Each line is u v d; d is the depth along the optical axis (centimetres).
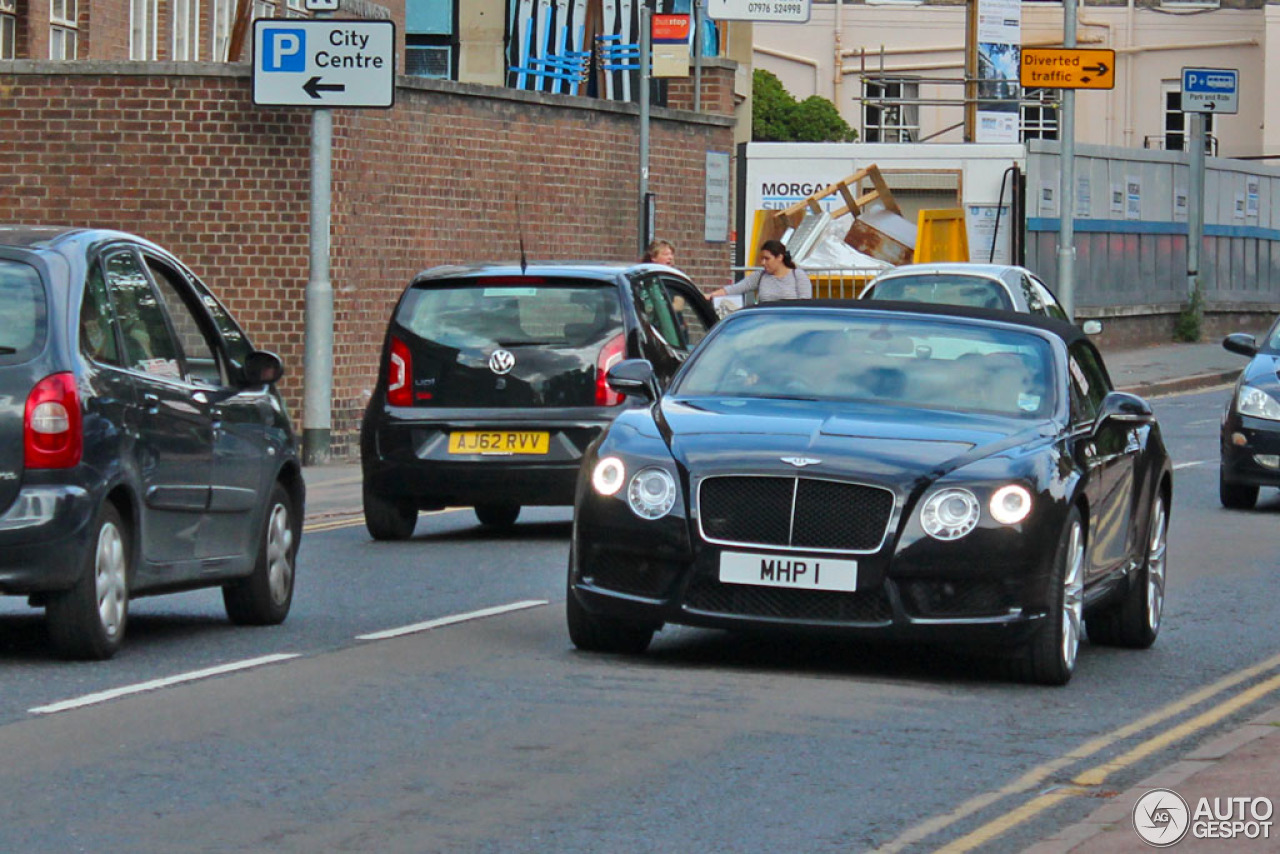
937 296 5472
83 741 2047
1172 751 2112
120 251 2622
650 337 3838
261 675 2436
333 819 1752
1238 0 15888
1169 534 4200
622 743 2078
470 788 1872
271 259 5584
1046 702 2375
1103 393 2938
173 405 2605
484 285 3822
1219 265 11544
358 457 5747
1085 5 16100
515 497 3766
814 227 8700
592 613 2478
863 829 1753
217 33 6875
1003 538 2366
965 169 9081
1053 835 1731
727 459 2417
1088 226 9806
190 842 1669
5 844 1652
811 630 2380
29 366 2389
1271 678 2594
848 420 2520
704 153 7156
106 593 2477
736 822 1769
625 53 9731
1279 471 4541
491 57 9806
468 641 2703
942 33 15712
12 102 5603
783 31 15900
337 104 5212
